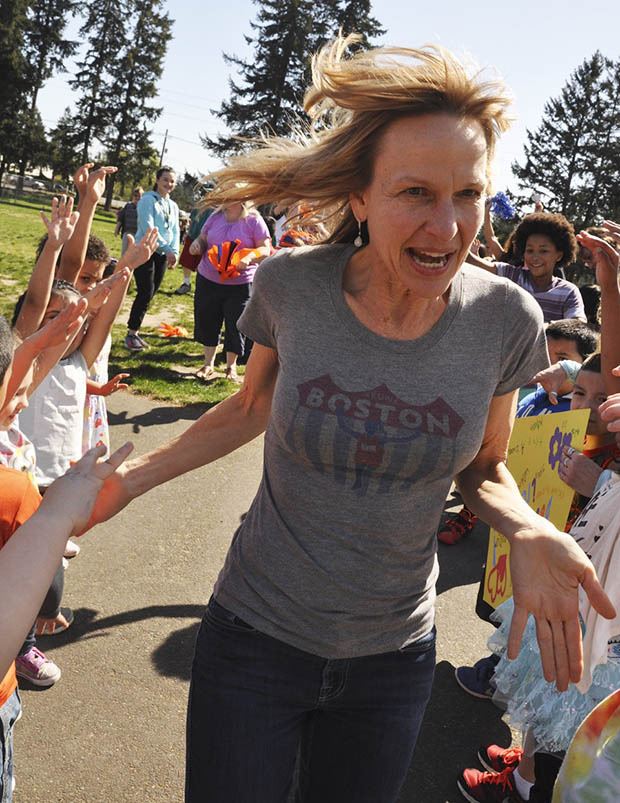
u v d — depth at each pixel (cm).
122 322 1078
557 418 289
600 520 235
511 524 171
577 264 3497
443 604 425
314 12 5572
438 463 173
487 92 161
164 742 302
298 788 203
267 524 184
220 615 188
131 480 198
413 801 285
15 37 6334
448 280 168
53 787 275
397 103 160
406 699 187
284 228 202
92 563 427
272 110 5488
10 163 6738
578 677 160
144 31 7081
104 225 4100
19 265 1495
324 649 180
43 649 350
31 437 346
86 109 7050
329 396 172
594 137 6581
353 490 174
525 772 274
